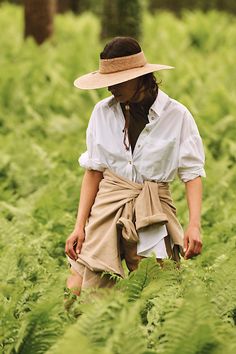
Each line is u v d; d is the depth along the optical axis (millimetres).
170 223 7535
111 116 7535
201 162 7457
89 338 6289
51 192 12023
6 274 8430
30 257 8875
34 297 7602
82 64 24172
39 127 18203
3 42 27922
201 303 6324
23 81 21469
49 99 20031
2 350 6797
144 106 7449
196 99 19844
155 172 7465
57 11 48438
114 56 7270
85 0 49625
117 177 7543
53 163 14312
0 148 15898
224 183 12680
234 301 7340
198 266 8633
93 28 33812
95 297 7160
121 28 28875
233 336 6516
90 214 7699
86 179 7719
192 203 7398
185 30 33750
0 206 11445
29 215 10734
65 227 10547
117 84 7316
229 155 15898
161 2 53688
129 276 7254
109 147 7496
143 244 7445
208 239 9812
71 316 6984
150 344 6602
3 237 9773
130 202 7480
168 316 6410
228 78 23688
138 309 6531
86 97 20250
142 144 7422
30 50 25359
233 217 10664
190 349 6168
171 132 7430
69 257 7664
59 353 5984
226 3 52719
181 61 25016
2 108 19625
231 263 7582
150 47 28625
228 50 29953
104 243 7438
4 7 41000
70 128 17938
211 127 17359
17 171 13875
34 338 6656
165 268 7328
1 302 7664
